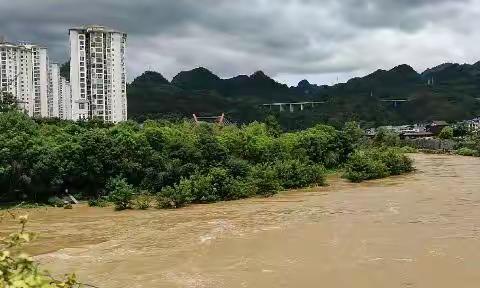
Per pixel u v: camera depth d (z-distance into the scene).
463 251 20.03
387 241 22.39
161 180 42.97
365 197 37.00
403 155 56.47
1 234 28.28
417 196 35.88
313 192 42.19
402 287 16.22
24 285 4.85
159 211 36.47
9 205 40.06
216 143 46.19
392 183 45.53
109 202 40.34
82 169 42.22
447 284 16.33
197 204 39.03
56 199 40.31
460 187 39.81
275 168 45.78
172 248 23.64
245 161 47.00
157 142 46.47
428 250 20.44
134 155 44.34
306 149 57.09
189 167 43.62
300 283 17.23
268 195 41.56
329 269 18.66
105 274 19.64
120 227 30.33
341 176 52.22
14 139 41.00
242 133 53.28
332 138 59.69
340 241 22.94
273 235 25.05
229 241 24.28
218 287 17.30
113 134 46.00
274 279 17.86
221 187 40.56
